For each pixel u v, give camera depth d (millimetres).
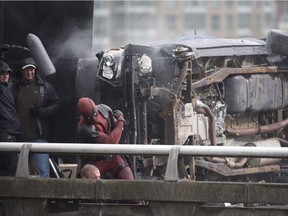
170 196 21500
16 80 25906
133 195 21688
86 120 23344
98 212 22109
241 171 26531
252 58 27656
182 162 21844
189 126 25453
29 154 22391
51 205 22359
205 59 26438
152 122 25719
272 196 21109
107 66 25469
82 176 22734
